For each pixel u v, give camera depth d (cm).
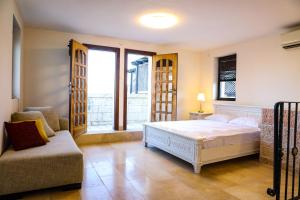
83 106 456
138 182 268
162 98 544
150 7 310
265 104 440
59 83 447
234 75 529
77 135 427
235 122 437
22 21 379
